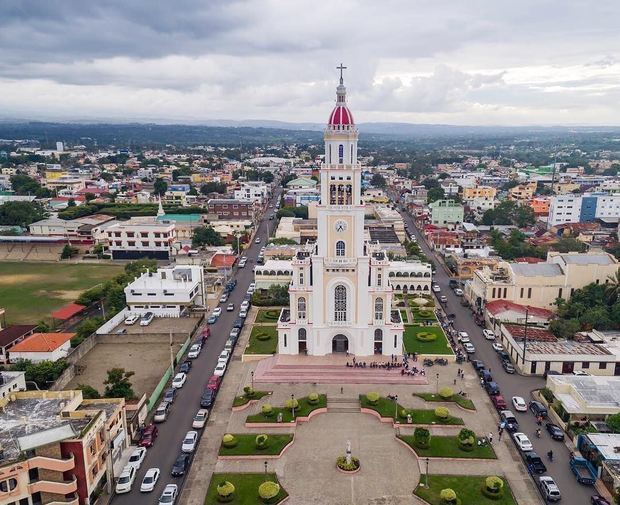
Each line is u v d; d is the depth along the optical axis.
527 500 72.75
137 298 145.75
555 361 108.69
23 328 121.88
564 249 197.00
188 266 156.50
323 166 107.56
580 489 74.81
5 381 93.69
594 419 88.56
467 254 191.38
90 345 124.31
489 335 128.88
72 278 188.00
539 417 92.50
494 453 82.69
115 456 79.62
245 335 131.62
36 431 71.88
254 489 74.88
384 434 89.12
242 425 91.69
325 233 110.38
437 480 76.62
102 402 83.56
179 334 128.38
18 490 64.06
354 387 103.81
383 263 111.94
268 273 163.25
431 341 123.50
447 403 97.94
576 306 130.75
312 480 77.19
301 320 115.00
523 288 140.62
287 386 104.56
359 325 113.44
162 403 97.31
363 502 72.44
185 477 78.12
